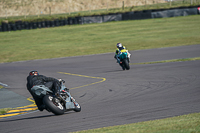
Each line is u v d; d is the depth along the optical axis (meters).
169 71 54.88
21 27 178.12
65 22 186.88
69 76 59.66
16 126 25.67
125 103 31.91
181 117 22.33
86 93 40.66
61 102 26.91
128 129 19.00
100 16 191.62
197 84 40.00
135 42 120.44
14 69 77.38
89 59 89.88
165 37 127.50
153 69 59.75
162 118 23.94
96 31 159.12
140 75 53.00
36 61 92.94
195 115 22.59
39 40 141.25
